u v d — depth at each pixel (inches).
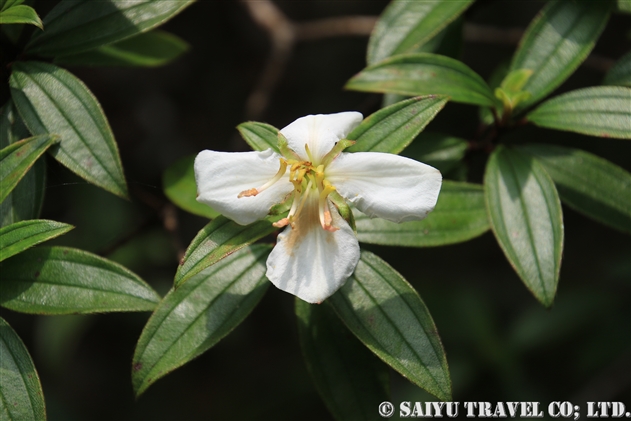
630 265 17.5
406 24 13.2
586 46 13.1
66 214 19.7
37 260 12.2
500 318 21.9
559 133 20.7
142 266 18.4
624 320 17.5
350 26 17.4
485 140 13.5
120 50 14.2
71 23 12.7
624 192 13.1
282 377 21.6
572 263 22.1
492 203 12.7
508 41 16.6
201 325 12.2
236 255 12.5
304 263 11.6
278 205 11.6
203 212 13.2
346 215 11.6
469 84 13.0
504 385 17.1
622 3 13.1
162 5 12.6
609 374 17.2
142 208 19.7
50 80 12.4
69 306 12.1
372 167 11.6
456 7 13.1
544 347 19.2
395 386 18.7
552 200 12.6
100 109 12.3
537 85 13.1
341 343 12.8
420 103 11.9
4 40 12.8
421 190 11.4
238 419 20.4
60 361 19.2
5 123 12.6
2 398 11.9
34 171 12.4
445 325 17.6
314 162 11.7
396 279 12.2
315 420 19.8
